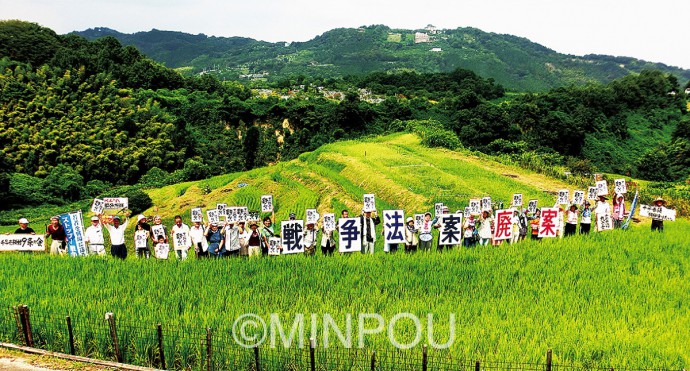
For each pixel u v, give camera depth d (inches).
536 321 600.4
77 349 539.2
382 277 741.9
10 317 571.2
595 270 797.2
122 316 570.9
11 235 832.9
